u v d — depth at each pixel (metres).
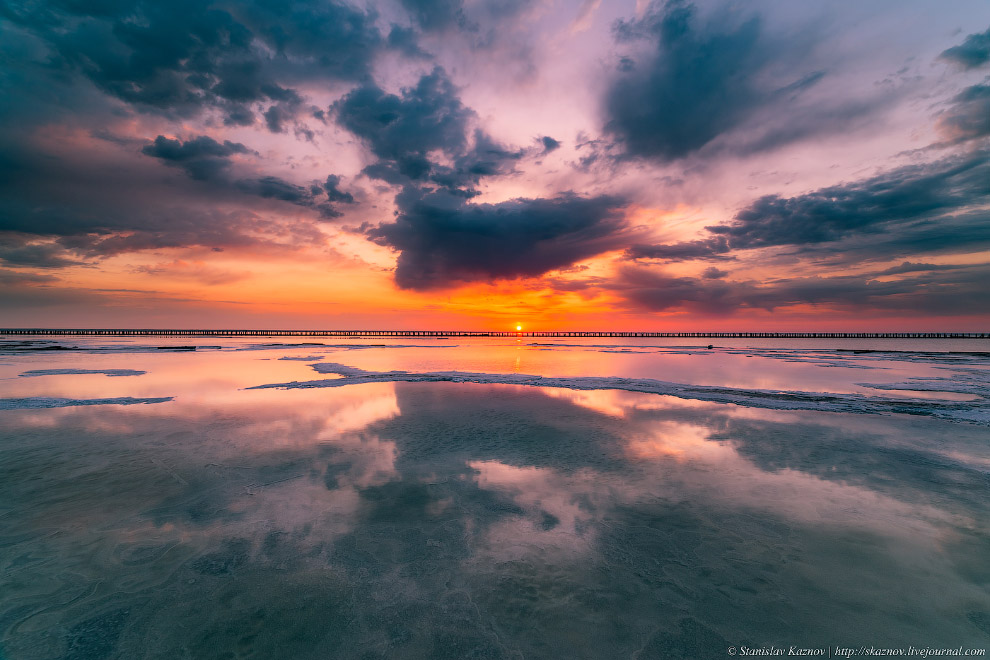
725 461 6.85
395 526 4.64
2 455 7.00
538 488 5.71
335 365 23.19
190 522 4.70
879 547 4.19
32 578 3.63
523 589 3.56
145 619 3.16
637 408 11.12
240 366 22.41
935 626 3.10
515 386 15.12
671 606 3.35
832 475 6.20
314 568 3.84
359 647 2.92
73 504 5.14
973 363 27.58
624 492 5.58
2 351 33.38
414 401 12.09
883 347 58.81
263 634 3.03
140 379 16.61
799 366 24.66
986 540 4.32
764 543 4.28
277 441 7.91
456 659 2.81
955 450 7.44
